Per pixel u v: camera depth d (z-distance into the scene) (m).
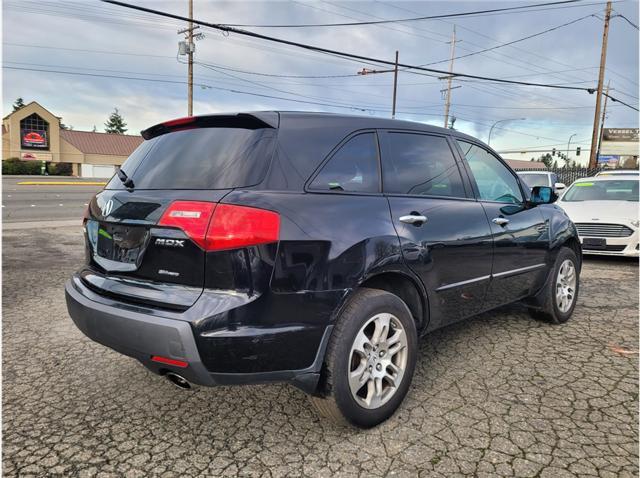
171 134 2.89
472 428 2.65
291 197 2.36
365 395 2.66
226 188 2.29
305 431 2.63
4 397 3.02
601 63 24.30
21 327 4.33
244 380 2.20
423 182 3.16
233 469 2.29
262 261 2.18
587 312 4.94
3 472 2.26
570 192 9.70
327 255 2.38
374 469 2.29
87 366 3.50
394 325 2.76
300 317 2.29
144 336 2.20
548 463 2.33
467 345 3.95
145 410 2.87
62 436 2.58
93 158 61.00
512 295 3.93
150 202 2.43
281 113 2.64
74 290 2.69
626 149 54.16
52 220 14.01
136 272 2.46
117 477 2.23
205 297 2.16
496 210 3.69
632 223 7.63
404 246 2.77
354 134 2.83
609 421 2.73
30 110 56.50
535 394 3.06
